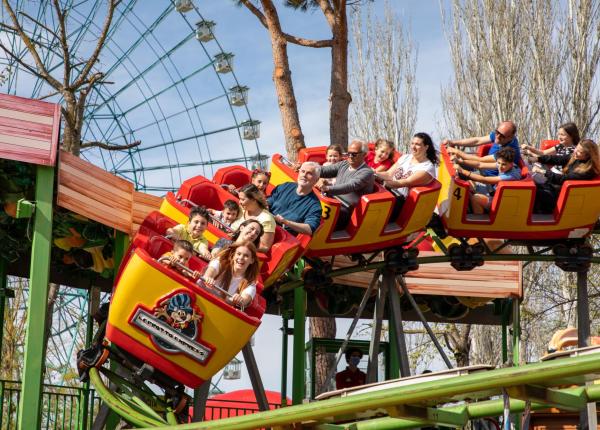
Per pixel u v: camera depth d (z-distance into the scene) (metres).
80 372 8.52
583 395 6.49
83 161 9.53
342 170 10.66
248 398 18.11
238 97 28.75
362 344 14.98
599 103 22.94
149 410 8.45
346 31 16.56
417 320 16.05
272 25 16.42
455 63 24.06
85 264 11.09
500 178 11.01
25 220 10.05
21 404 8.42
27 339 8.55
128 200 10.28
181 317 7.89
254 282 8.27
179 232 8.88
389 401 5.93
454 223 11.22
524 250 22.34
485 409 6.90
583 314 11.84
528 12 23.52
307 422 6.81
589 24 23.08
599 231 11.76
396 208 10.74
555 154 11.50
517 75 23.39
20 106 8.93
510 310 15.73
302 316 13.48
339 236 10.48
